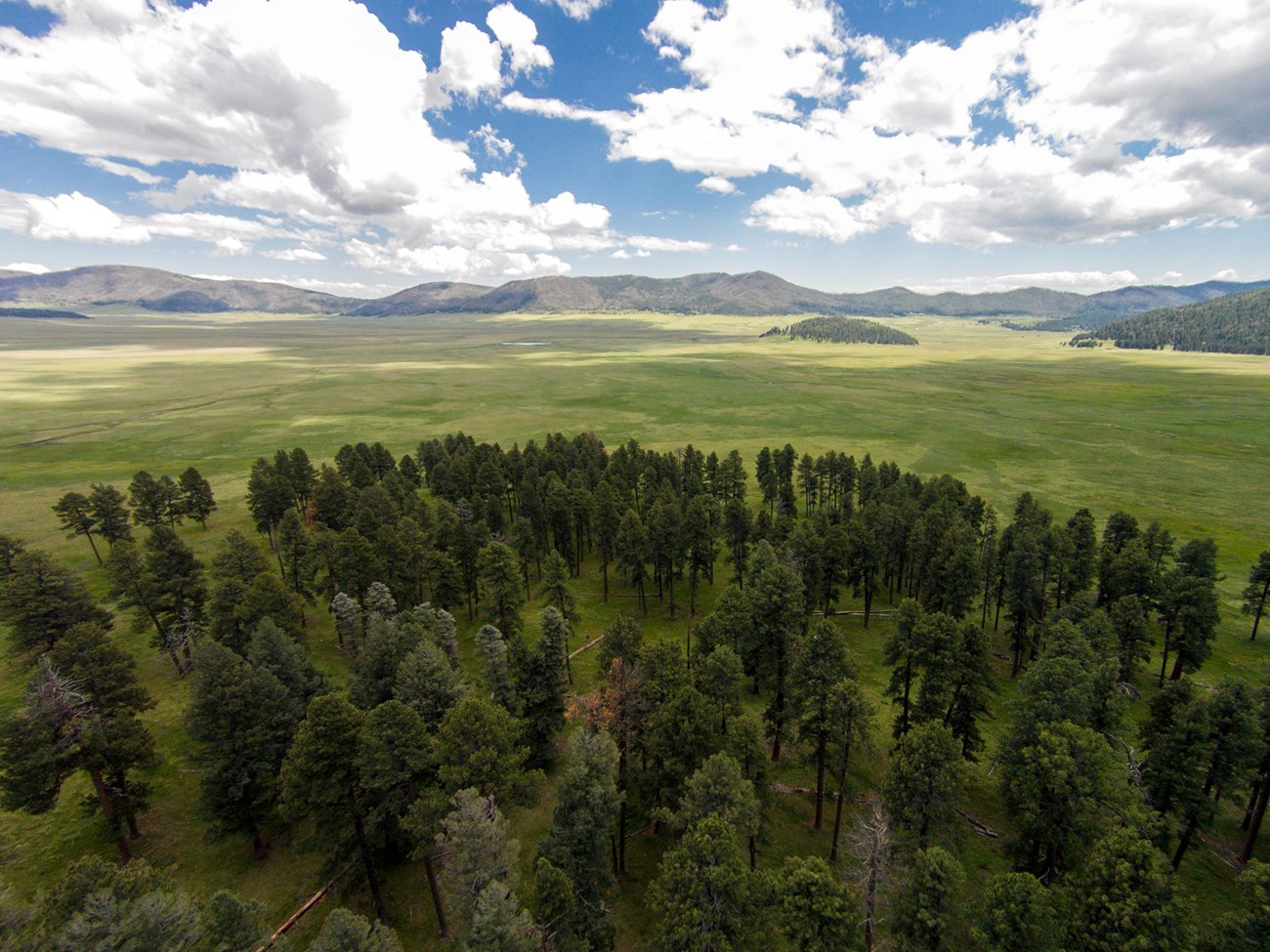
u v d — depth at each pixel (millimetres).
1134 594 62375
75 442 173375
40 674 37281
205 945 23500
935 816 33625
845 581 74688
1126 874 26094
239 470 146000
